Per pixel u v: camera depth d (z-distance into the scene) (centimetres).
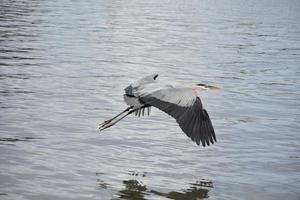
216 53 2769
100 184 1150
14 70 2100
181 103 780
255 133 1527
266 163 1313
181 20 4134
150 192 1127
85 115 1596
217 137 1479
